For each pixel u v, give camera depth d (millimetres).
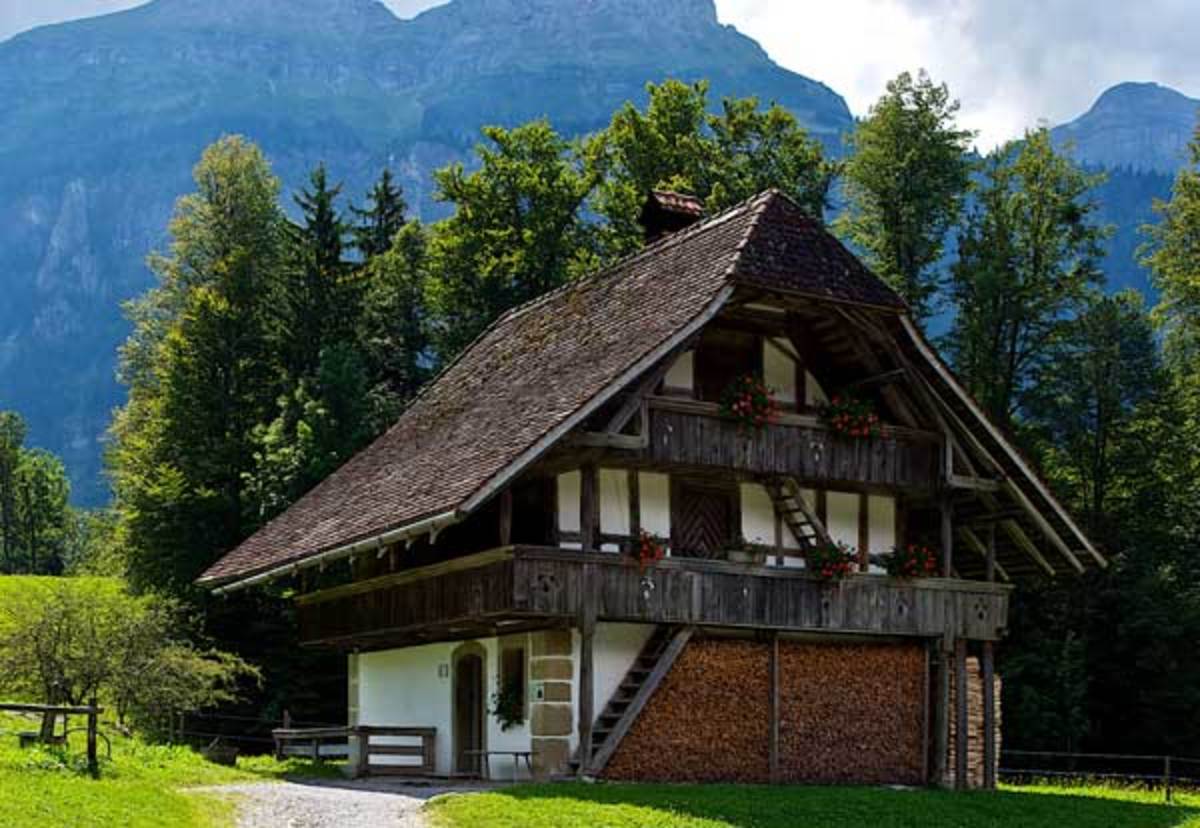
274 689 51156
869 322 29594
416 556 32562
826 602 30094
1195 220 55938
